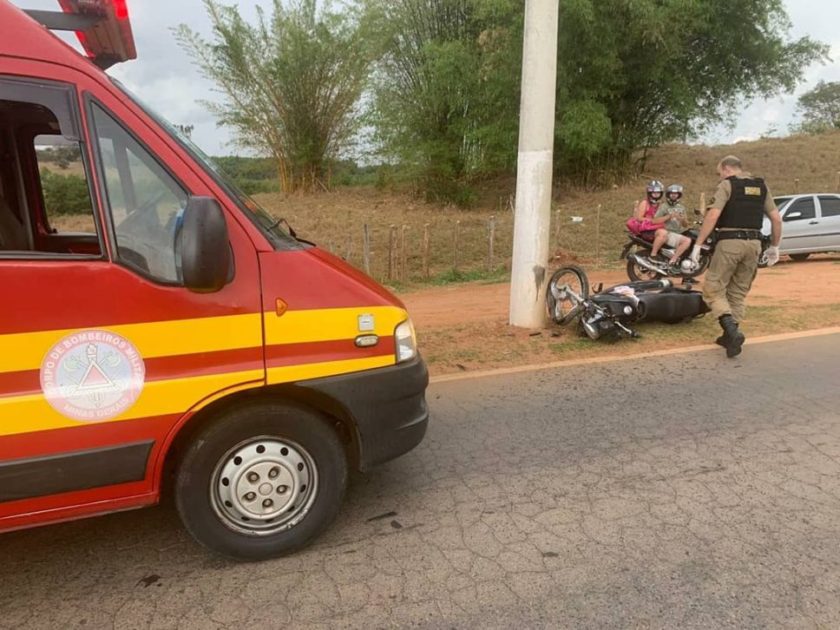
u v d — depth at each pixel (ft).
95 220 8.57
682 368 19.19
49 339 8.31
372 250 54.70
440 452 13.87
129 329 8.65
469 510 11.44
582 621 8.48
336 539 10.62
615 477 12.52
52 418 8.39
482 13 58.49
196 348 9.02
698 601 8.82
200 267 8.38
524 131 22.43
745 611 8.60
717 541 10.25
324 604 8.98
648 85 65.67
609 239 55.11
